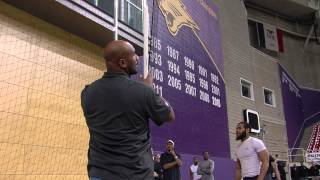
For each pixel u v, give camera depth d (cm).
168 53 1780
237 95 2519
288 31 3744
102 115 298
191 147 1848
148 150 302
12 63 745
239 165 697
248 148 663
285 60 3622
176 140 1731
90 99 306
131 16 1069
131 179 282
